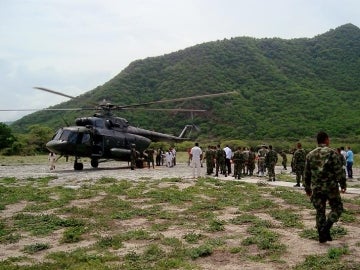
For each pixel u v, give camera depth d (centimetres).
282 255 703
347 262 642
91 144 2642
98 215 1095
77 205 1254
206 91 10894
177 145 7581
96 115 2856
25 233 922
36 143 7050
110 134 2758
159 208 1172
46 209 1196
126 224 995
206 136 8844
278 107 10494
